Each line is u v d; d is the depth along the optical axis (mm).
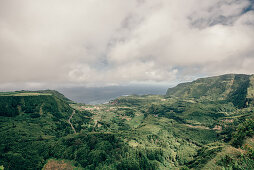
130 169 145250
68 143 168500
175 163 167500
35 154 139500
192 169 125875
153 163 159625
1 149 131750
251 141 126375
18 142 149125
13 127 178625
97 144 173625
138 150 174375
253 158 103375
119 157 159250
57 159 141000
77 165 137625
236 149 123625
